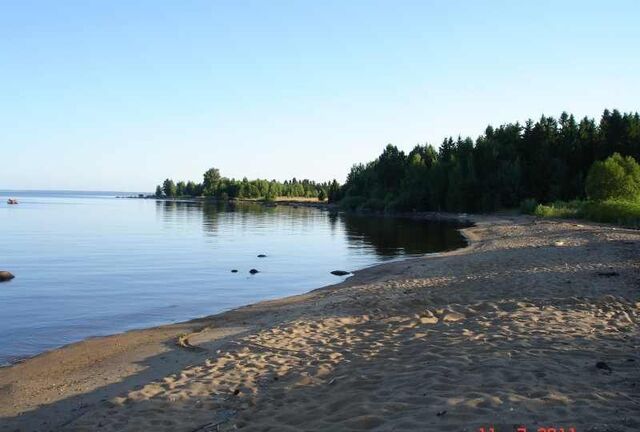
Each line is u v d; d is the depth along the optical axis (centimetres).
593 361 752
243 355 978
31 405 825
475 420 545
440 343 916
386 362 835
